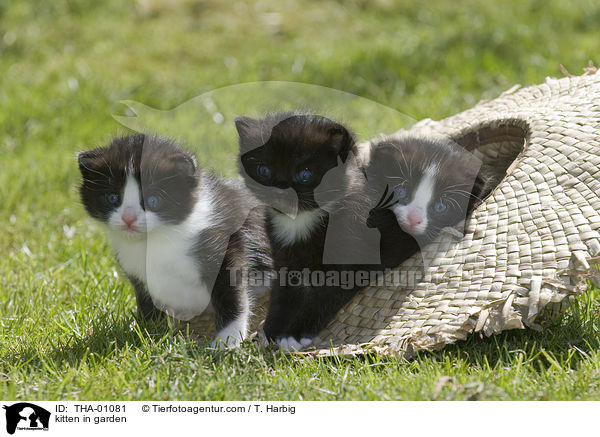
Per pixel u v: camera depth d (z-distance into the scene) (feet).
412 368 13.51
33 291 18.03
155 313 16.24
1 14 37.63
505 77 30.30
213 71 33.88
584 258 13.23
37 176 25.03
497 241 14.70
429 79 31.45
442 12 38.47
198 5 40.29
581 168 14.79
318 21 39.06
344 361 14.11
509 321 13.15
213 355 13.88
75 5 38.91
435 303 14.44
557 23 35.06
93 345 14.66
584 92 17.40
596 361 13.12
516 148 18.11
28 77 33.73
